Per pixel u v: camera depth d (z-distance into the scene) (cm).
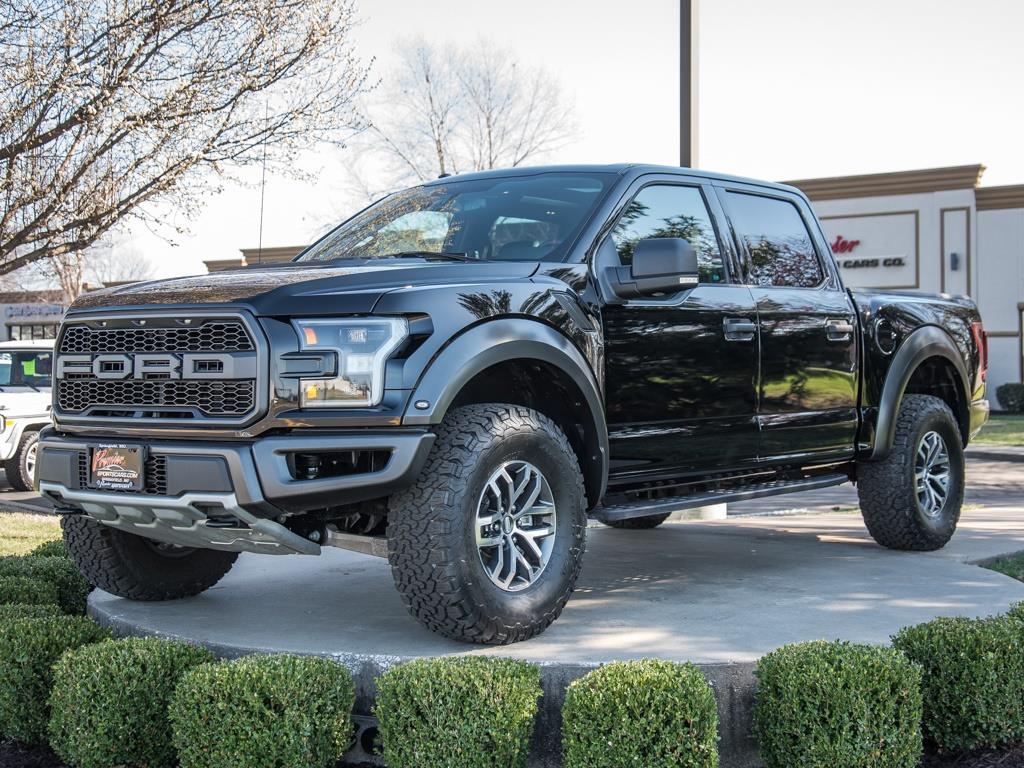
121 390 409
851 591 514
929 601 489
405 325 381
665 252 443
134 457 394
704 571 575
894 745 339
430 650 396
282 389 374
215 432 382
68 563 555
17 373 1412
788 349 543
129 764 375
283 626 445
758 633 423
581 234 464
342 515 418
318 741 349
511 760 339
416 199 541
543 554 418
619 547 669
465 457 387
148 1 996
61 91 965
